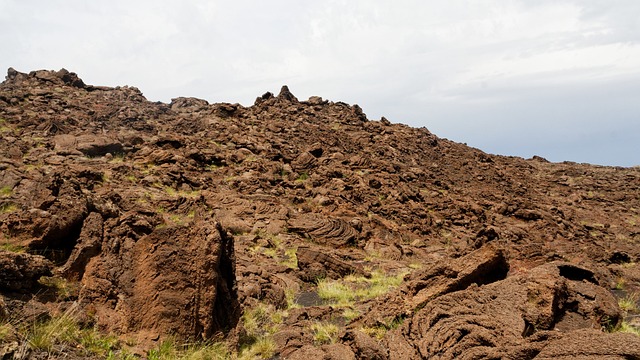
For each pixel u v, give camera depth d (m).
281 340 10.41
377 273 19.81
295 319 12.50
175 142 38.00
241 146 41.97
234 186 32.78
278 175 36.62
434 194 38.88
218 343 9.48
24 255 8.68
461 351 7.91
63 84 61.47
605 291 10.54
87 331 8.50
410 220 31.33
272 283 16.47
